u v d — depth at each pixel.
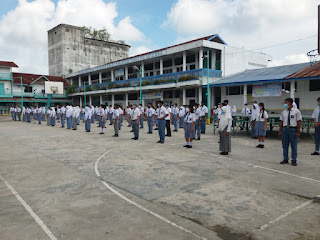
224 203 4.23
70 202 4.30
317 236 3.15
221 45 25.20
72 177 5.80
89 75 41.66
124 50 57.22
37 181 5.50
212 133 14.59
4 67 41.03
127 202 4.30
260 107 9.72
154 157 7.93
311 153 8.45
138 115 11.96
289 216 3.72
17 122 26.58
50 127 19.89
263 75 21.52
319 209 3.96
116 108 16.77
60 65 48.69
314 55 15.44
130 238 3.12
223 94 25.08
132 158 7.80
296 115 6.75
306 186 5.05
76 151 9.07
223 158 7.74
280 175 5.84
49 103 43.22
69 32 48.59
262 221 3.57
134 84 31.33
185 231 3.30
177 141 11.47
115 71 36.78
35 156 8.23
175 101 28.52
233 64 26.36
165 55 27.34
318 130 8.12
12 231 3.30
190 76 24.14
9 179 5.66
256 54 29.12
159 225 3.47
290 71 20.31
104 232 3.28
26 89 43.72
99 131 16.27
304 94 19.28
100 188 5.03
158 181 5.47
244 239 3.10
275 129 16.59
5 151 9.17
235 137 12.84
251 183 5.27
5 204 4.21
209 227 3.41
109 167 6.71
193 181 5.44
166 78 27.19
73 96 45.88
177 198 4.47
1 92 40.06
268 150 9.10
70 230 3.33
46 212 3.90
